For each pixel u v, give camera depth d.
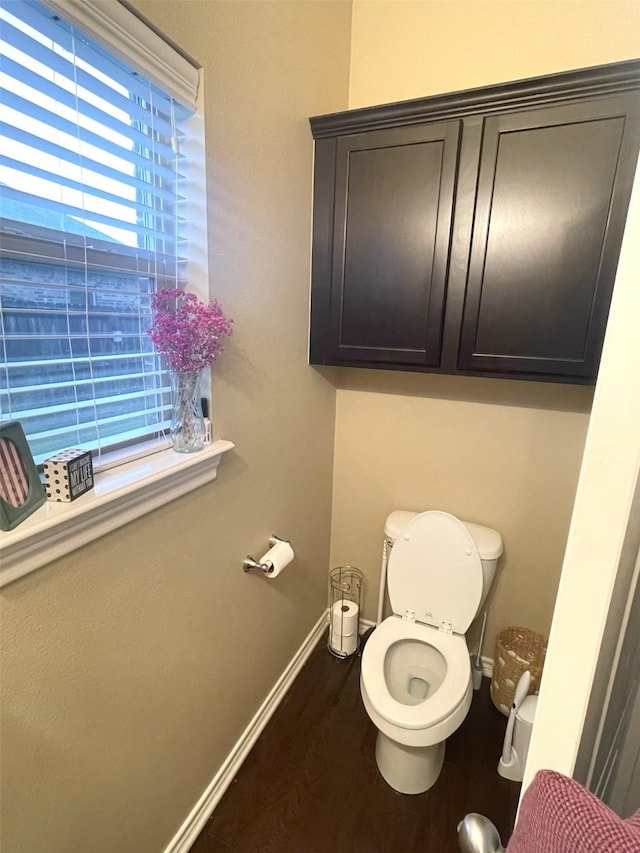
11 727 0.74
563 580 0.46
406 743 1.26
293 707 1.72
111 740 0.96
